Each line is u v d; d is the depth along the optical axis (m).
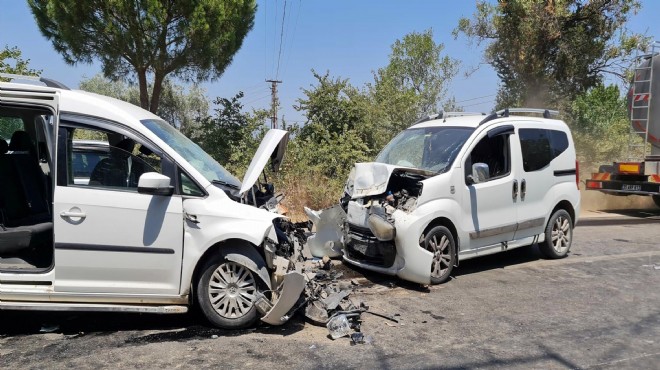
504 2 17.45
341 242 7.53
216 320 4.98
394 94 15.70
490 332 5.16
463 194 6.84
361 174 6.82
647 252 9.06
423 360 4.47
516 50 17.34
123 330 5.00
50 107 4.91
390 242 6.54
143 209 4.79
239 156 13.14
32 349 4.53
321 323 5.26
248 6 15.88
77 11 13.24
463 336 5.04
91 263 4.72
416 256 6.34
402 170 6.63
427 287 6.57
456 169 6.81
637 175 13.16
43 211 5.64
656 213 14.52
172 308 4.84
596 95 20.83
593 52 17.20
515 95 18.22
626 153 16.59
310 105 14.52
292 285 4.77
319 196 11.61
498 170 7.41
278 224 5.55
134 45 13.97
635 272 7.60
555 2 16.75
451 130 7.39
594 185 14.16
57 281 4.70
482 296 6.32
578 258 8.49
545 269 7.71
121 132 4.96
